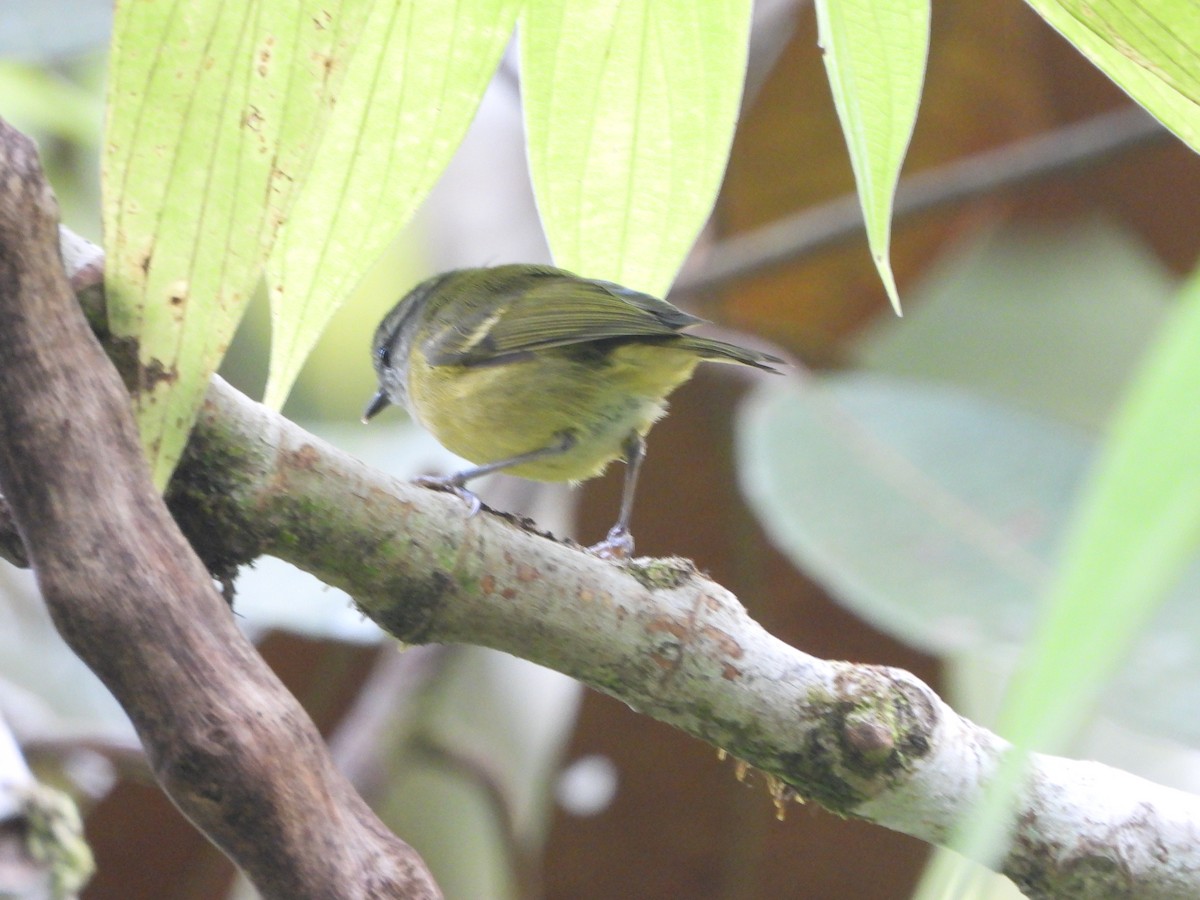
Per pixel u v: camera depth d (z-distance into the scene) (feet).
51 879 10.55
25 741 10.86
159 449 10.15
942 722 10.53
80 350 9.57
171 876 11.00
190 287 10.13
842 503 10.81
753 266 11.12
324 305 10.46
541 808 11.03
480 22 10.45
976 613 10.73
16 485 9.36
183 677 9.19
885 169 10.46
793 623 11.05
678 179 10.54
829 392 10.92
